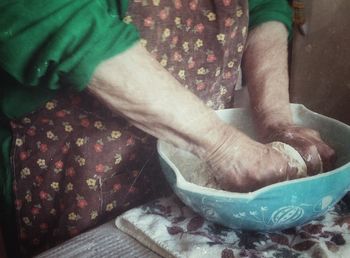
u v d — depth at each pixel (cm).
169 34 83
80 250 72
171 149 81
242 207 63
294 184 62
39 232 93
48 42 65
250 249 68
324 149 78
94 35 64
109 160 85
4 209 94
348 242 68
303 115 88
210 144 71
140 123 72
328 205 69
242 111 90
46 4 65
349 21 114
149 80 68
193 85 90
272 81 90
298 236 70
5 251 98
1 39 66
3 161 89
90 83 68
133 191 91
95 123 84
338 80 121
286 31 98
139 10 79
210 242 69
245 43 96
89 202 87
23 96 81
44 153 86
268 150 72
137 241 74
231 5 86
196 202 66
